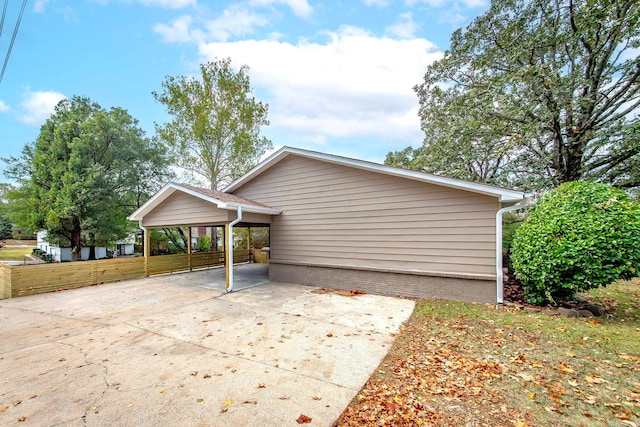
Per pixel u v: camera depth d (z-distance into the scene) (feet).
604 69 30.19
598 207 16.62
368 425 7.87
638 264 15.24
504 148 30.30
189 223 29.68
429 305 19.92
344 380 10.32
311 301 22.02
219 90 50.65
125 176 60.85
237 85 51.11
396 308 19.62
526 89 29.01
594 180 30.58
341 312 18.98
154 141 63.00
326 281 26.94
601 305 18.95
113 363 11.91
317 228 27.63
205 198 26.32
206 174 53.31
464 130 33.47
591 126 30.19
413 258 22.74
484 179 35.63
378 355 12.39
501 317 16.61
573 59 30.60
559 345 12.48
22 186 57.52
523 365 10.89
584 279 16.37
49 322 17.81
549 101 28.73
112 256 82.02
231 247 26.21
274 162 29.99
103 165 58.54
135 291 26.78
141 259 34.58
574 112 29.94
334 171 26.71
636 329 14.20
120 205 62.69
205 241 70.69
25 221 57.11
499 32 34.45
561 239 16.85
